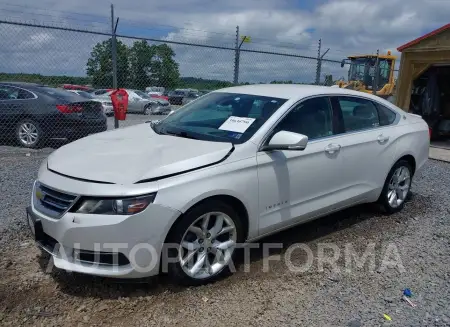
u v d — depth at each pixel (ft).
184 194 10.06
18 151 27.68
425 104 41.52
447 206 18.65
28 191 18.06
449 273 12.25
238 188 11.06
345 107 14.87
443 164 29.43
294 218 12.94
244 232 11.80
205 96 15.64
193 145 11.67
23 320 9.30
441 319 9.89
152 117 57.67
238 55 31.71
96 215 9.53
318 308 10.23
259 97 13.78
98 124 30.53
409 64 41.98
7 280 10.85
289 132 11.64
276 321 9.65
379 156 15.58
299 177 12.72
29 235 13.53
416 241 14.55
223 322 9.55
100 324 9.29
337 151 13.84
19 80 29.68
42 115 28.45
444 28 37.93
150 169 10.14
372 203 17.06
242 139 11.96
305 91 14.03
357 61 66.74
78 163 10.82
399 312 10.16
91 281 10.97
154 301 10.25
